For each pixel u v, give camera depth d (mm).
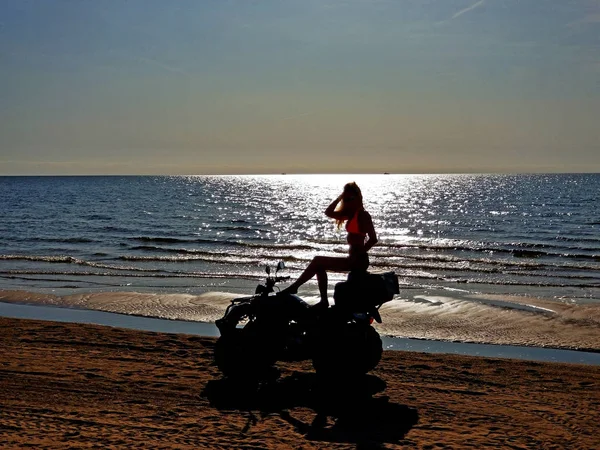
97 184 168625
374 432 6141
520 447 5750
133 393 7359
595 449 5730
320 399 7242
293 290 8156
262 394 7402
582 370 8750
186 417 6527
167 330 12180
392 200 78062
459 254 27344
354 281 7887
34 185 159500
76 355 9227
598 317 13305
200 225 42188
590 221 44500
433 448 5715
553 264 23953
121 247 29516
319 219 48062
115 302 15188
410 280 19734
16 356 9133
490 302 15258
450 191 110250
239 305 8188
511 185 141750
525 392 7637
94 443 5707
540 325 12617
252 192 107125
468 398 7352
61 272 21297
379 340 8164
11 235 34531
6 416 6504
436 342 11273
